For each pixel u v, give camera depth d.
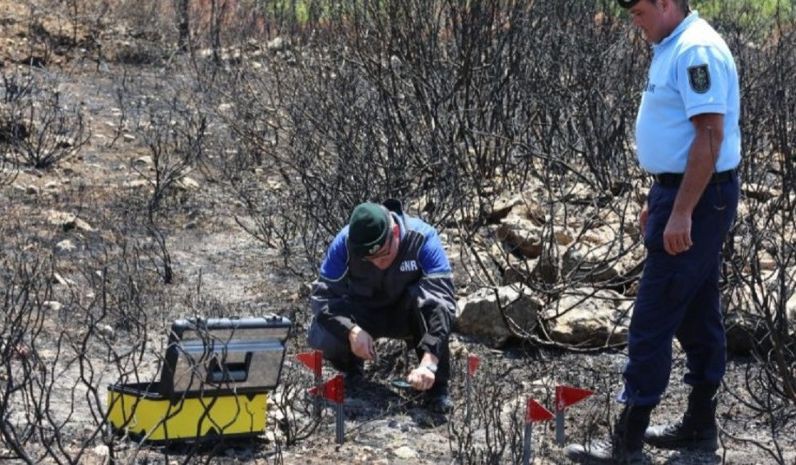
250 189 9.52
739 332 6.69
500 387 6.02
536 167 9.67
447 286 5.93
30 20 14.77
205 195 9.59
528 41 9.47
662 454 5.62
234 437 5.40
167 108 12.21
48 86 12.68
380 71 8.94
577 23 9.82
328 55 9.70
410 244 5.93
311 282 7.69
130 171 10.20
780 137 6.43
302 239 8.37
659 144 5.15
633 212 8.32
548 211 8.37
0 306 6.54
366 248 5.74
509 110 9.28
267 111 9.87
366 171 7.99
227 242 8.66
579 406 6.14
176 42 14.93
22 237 8.16
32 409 5.57
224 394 5.28
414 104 9.00
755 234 6.13
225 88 11.73
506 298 6.93
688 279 5.19
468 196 8.40
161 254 8.29
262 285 7.82
